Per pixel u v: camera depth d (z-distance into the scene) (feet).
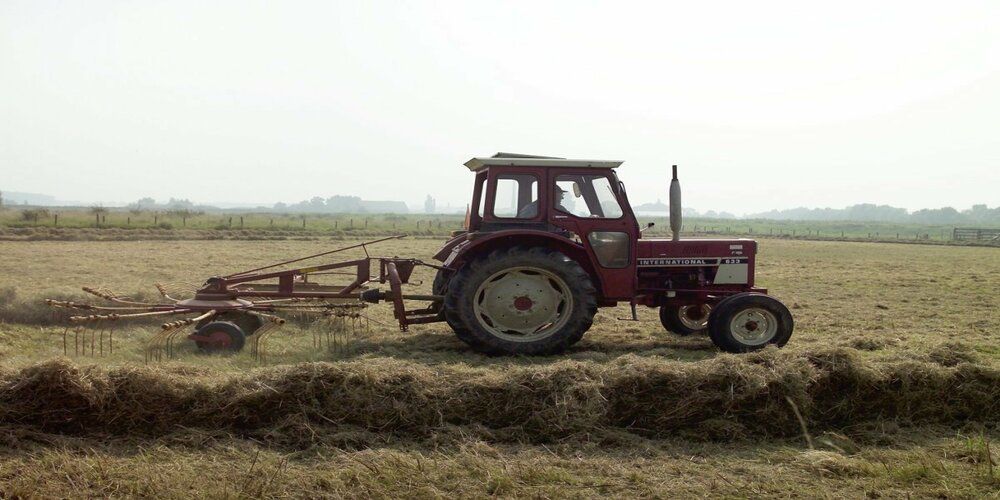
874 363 17.98
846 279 54.08
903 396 17.29
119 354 22.09
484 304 23.58
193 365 19.21
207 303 23.94
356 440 15.14
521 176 24.27
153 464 13.61
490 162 23.99
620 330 29.14
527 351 23.25
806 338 27.09
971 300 41.06
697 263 25.49
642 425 16.56
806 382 16.81
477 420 16.20
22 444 14.39
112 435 15.25
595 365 17.52
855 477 13.83
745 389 16.52
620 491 13.00
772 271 61.41
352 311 24.95
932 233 214.28
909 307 37.73
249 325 25.27
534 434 15.93
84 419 15.33
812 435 16.48
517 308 23.62
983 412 17.30
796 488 13.19
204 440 14.87
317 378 16.17
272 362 21.66
